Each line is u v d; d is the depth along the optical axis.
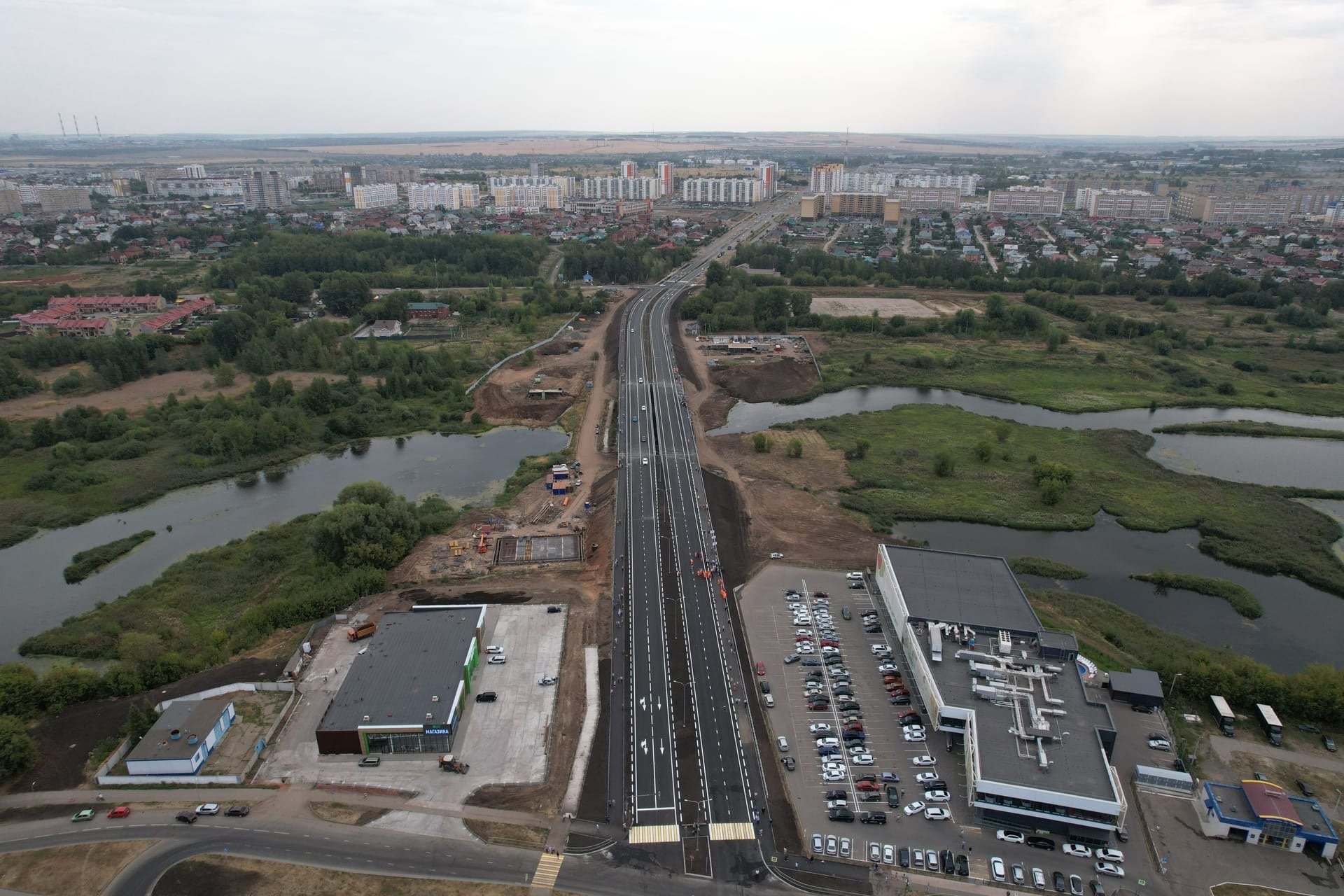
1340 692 156.50
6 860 126.06
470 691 165.38
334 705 152.88
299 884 122.81
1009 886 124.19
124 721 155.88
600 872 126.06
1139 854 129.75
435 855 128.50
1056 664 160.00
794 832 133.88
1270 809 131.38
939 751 150.62
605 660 175.50
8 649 188.75
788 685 168.62
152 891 121.06
